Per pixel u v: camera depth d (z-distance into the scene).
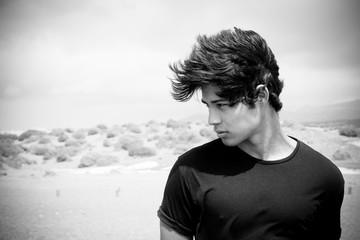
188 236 1.65
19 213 12.62
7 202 14.76
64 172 28.59
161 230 1.67
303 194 1.56
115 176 23.91
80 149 41.34
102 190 17.66
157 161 33.16
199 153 1.65
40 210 13.10
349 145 35.31
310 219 1.58
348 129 40.88
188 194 1.60
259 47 1.55
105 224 11.00
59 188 18.59
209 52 1.47
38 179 22.72
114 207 13.48
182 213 1.63
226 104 1.49
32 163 35.12
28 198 15.70
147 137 46.56
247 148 1.63
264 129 1.60
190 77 1.48
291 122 45.22
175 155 35.50
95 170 29.91
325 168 1.63
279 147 1.66
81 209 13.23
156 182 20.30
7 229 10.48
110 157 34.66
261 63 1.54
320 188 1.59
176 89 1.54
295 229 1.56
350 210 11.88
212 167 1.59
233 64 1.45
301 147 1.65
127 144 39.69
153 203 14.13
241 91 1.47
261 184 1.55
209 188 1.56
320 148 34.38
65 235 9.86
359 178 19.77
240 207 1.53
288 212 1.54
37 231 10.30
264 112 1.59
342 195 1.70
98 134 50.47
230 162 1.59
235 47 1.48
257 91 1.50
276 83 1.61
